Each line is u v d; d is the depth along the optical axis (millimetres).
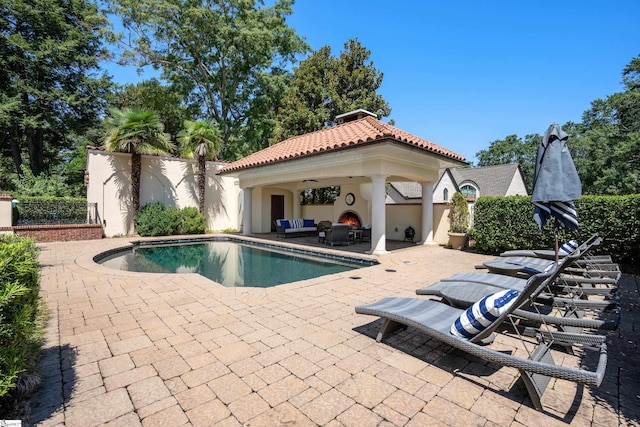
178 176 18719
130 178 17109
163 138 16500
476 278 5215
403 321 3432
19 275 2900
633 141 24453
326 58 23969
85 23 25062
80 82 26531
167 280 7039
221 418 2471
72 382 2973
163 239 15625
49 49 23609
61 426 2369
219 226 20375
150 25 22016
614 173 27156
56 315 4844
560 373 2291
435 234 14117
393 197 30906
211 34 23359
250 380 3027
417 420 2459
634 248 8031
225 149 27141
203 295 5922
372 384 2969
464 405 2654
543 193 4031
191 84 26828
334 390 2865
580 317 4180
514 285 4789
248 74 26922
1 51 22750
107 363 3348
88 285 6621
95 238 15289
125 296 5848
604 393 2852
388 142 9133
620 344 3930
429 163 12992
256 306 5301
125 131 15516
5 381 2258
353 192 18656
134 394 2789
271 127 26547
